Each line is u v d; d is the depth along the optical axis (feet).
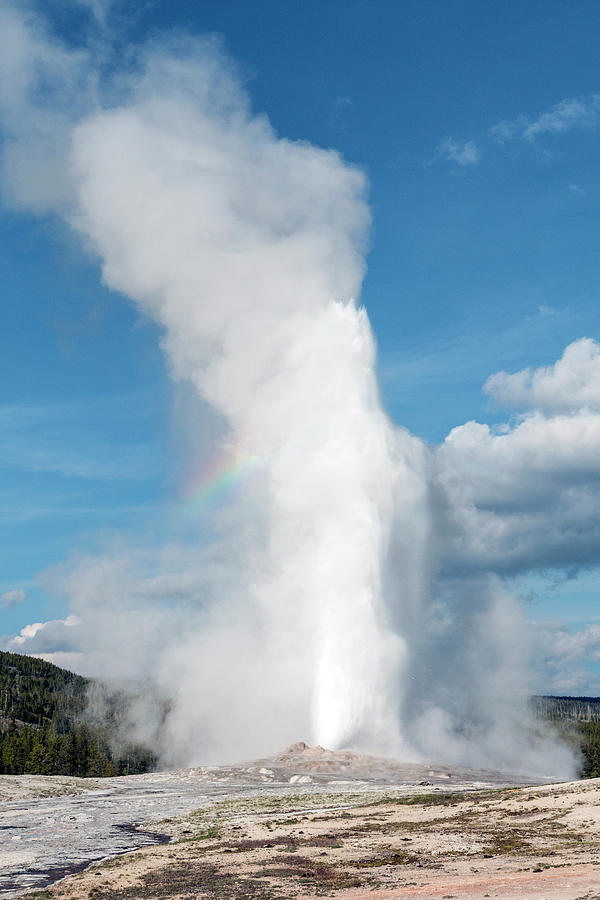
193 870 126.62
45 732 557.33
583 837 131.64
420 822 161.99
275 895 104.73
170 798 237.04
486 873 110.11
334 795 223.92
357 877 114.52
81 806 224.33
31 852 154.40
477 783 254.68
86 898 110.93
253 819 183.11
